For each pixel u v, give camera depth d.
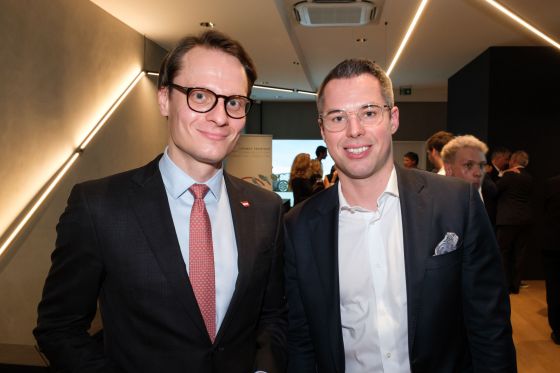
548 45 5.99
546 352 3.60
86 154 4.09
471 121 7.05
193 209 1.17
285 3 5.03
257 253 1.22
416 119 11.64
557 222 3.66
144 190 1.16
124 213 1.12
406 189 1.34
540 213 5.93
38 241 3.33
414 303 1.22
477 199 1.33
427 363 1.22
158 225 1.12
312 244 1.39
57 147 3.69
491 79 6.16
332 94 1.31
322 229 1.39
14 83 3.14
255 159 9.34
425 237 1.26
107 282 1.12
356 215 1.38
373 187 1.35
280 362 1.21
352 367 1.34
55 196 3.55
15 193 3.16
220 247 1.19
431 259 1.25
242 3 4.36
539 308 4.74
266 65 7.20
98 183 1.18
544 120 6.00
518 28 5.46
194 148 1.12
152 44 5.66
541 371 3.26
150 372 1.05
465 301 1.31
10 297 3.01
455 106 8.25
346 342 1.34
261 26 5.07
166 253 1.09
